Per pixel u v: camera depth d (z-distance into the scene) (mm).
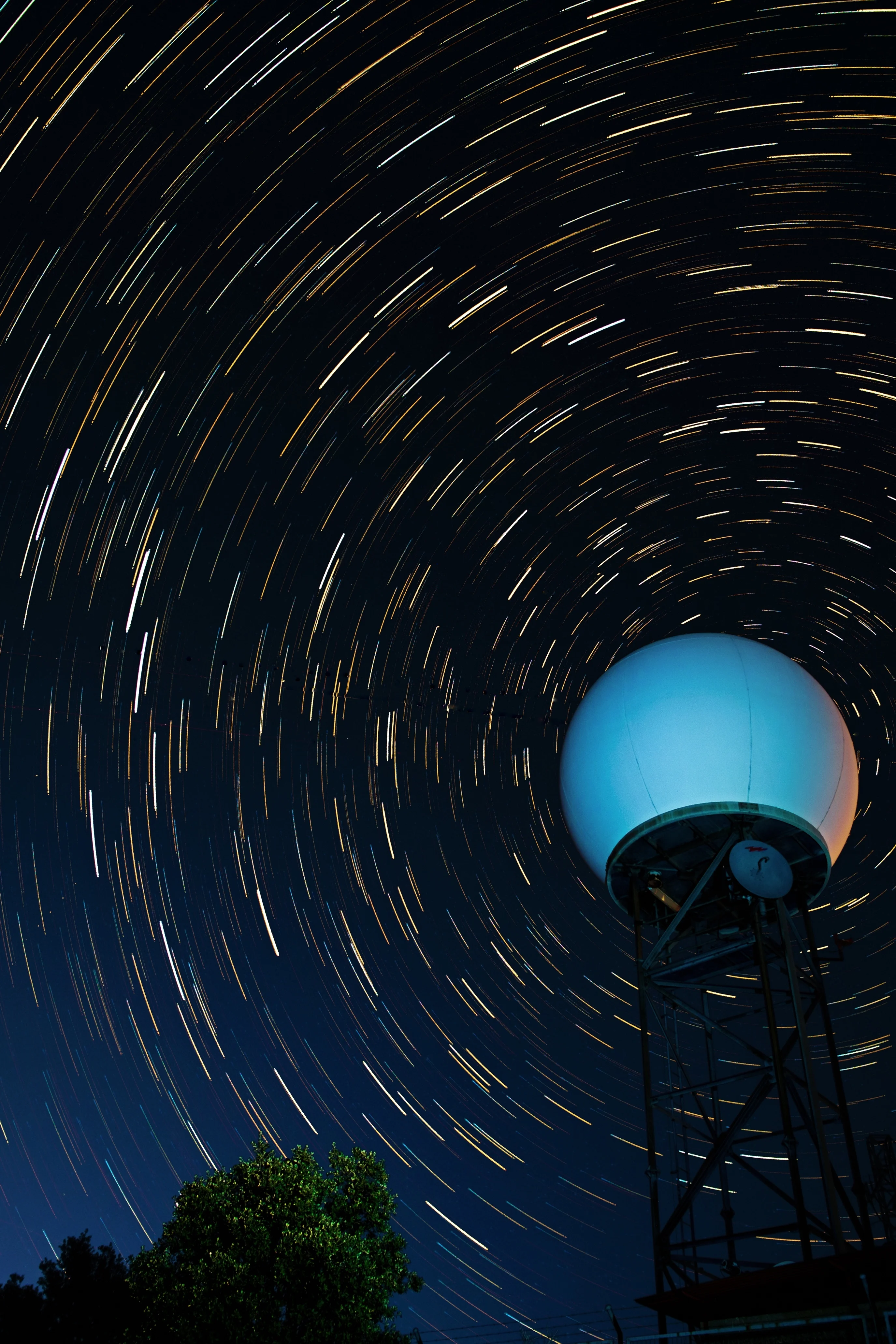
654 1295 13133
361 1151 19109
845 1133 14703
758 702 16609
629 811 16672
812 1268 12219
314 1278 15953
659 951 16594
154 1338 15680
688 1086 16203
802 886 16984
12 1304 15539
